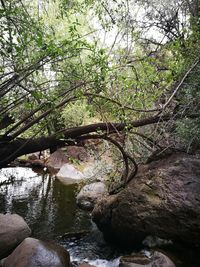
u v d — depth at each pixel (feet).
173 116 18.98
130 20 22.72
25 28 11.67
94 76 13.60
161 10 26.58
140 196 18.78
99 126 16.87
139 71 17.04
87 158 47.65
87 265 16.17
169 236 17.37
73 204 30.55
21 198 32.53
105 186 29.68
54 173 47.73
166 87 20.04
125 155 18.88
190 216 16.51
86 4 17.47
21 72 12.08
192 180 17.76
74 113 37.11
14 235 18.02
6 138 14.29
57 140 15.94
